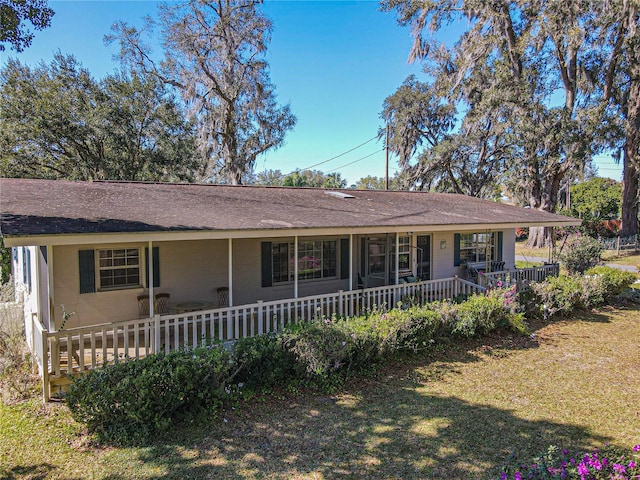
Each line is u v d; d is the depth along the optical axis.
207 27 23.42
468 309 8.51
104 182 10.03
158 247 8.69
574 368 7.15
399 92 31.22
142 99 22.50
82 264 7.91
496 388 6.27
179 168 23.73
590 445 4.62
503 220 12.29
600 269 13.10
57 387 5.86
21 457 4.42
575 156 21.52
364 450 4.52
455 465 4.21
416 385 6.37
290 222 7.98
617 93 24.91
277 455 4.43
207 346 6.27
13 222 5.47
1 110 19.25
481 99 24.23
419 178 30.28
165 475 4.09
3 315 8.59
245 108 25.34
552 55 23.86
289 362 6.31
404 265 12.80
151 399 4.88
